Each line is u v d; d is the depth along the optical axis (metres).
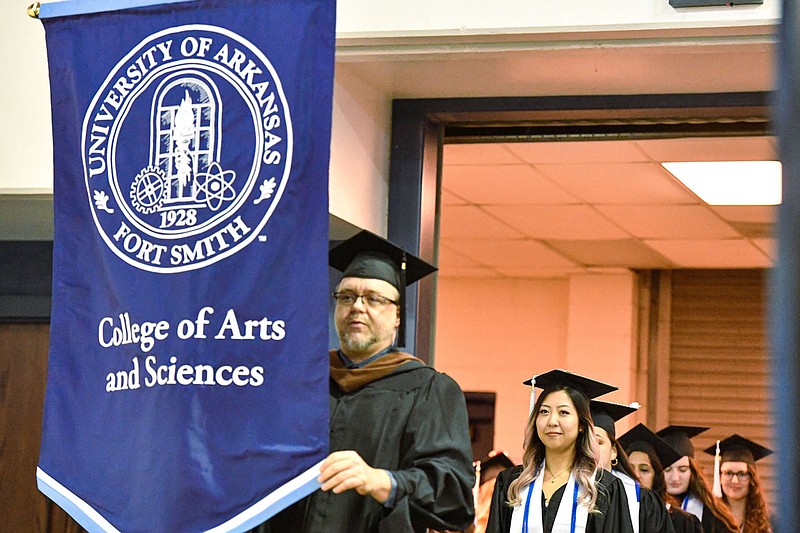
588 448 4.95
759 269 11.16
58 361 4.00
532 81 5.40
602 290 11.48
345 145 5.30
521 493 4.98
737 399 11.14
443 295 12.31
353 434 3.92
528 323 12.03
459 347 12.18
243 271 3.74
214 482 3.67
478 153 7.84
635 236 10.09
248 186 3.77
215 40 3.88
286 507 3.68
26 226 5.58
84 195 4.03
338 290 4.15
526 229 10.08
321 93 3.74
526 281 12.11
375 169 5.56
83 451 3.90
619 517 4.91
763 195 8.50
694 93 5.42
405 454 3.87
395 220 5.66
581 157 7.82
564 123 5.78
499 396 12.02
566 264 11.37
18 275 5.57
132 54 3.99
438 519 3.68
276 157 3.75
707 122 5.66
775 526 1.68
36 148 5.58
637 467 6.91
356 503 3.87
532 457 5.05
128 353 3.86
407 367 4.05
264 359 3.68
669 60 5.03
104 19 4.06
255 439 3.65
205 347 3.75
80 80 4.06
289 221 3.71
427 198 5.75
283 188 3.73
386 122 5.68
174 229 3.84
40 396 5.49
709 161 7.73
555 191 8.79
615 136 5.87
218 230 3.79
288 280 3.69
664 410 11.27
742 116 5.52
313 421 3.60
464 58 5.14
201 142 3.84
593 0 4.90
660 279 11.48
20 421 5.48
